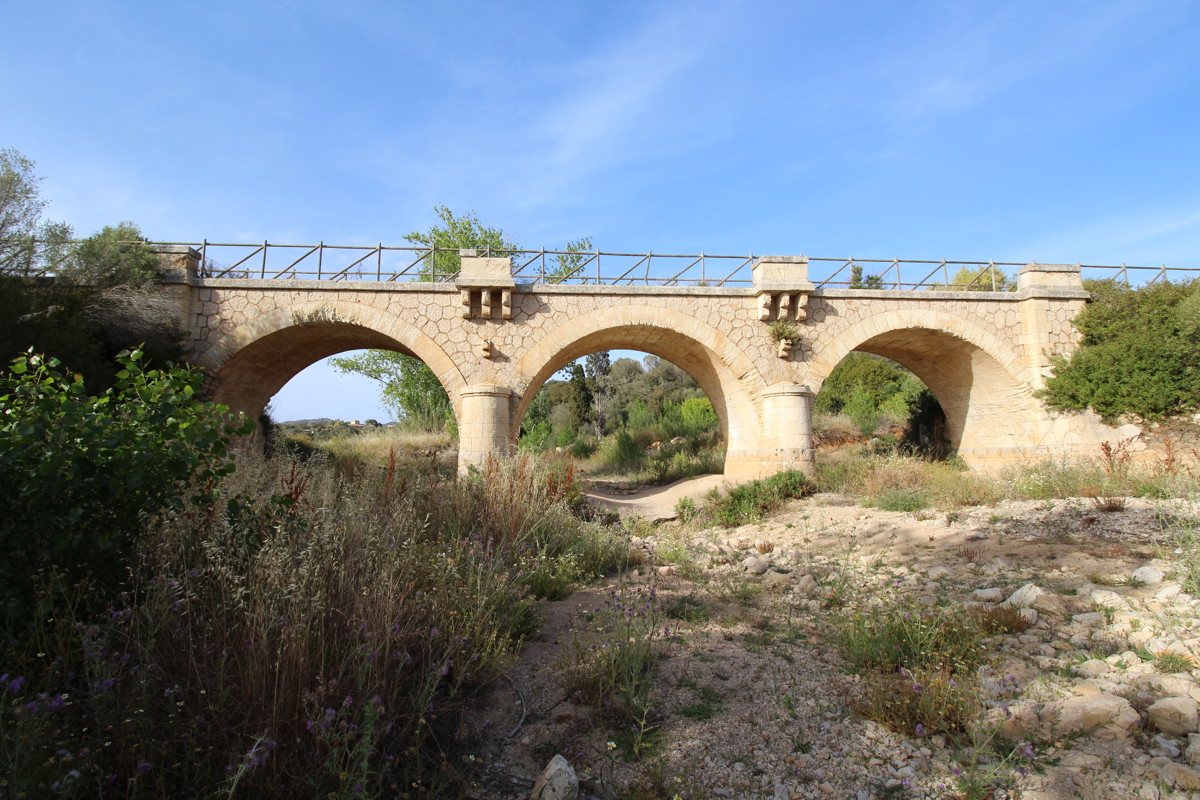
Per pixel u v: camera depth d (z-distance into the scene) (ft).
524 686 15.26
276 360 59.06
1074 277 62.34
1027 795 10.69
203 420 15.08
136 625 12.00
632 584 25.07
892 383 114.21
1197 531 22.39
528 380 54.39
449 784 11.30
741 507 46.37
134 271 46.11
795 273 57.82
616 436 109.60
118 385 14.96
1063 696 13.43
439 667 13.53
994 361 61.16
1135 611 17.39
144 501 13.93
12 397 13.87
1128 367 56.24
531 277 57.98
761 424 57.62
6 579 11.94
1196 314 53.78
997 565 23.66
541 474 36.40
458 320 54.49
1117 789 10.69
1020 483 41.24
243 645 11.73
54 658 11.50
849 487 50.90
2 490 12.22
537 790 10.90
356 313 53.26
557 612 21.16
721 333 57.98
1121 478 37.45
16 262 38.01
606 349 67.05
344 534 16.96
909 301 60.29
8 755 8.73
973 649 15.42
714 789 11.34
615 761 12.26
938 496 41.11
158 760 10.11
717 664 16.46
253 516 16.16
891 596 21.72
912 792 11.06
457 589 17.90
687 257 59.82
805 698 14.48
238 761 9.75
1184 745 11.57
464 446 51.72
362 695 11.53
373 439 90.17
